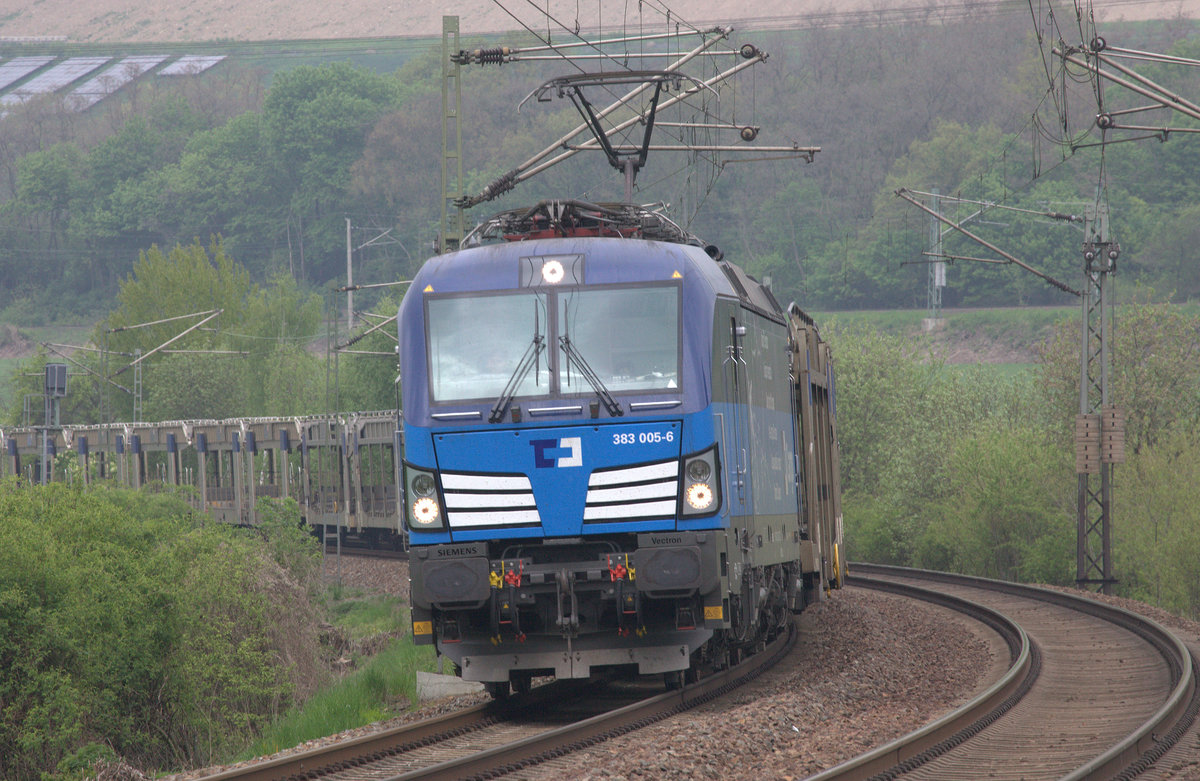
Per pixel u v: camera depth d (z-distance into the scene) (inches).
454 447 2041.1
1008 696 2363.4
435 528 2037.4
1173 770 1726.1
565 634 2043.6
